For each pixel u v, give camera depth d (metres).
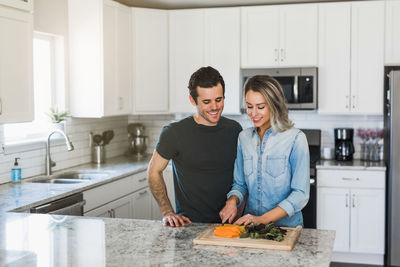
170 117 5.33
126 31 4.51
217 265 1.55
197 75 2.15
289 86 4.55
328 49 4.55
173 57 4.84
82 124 4.44
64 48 4.13
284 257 1.63
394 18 4.42
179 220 2.09
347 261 4.49
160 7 4.98
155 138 5.38
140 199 4.29
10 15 2.86
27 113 3.04
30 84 3.06
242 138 2.21
